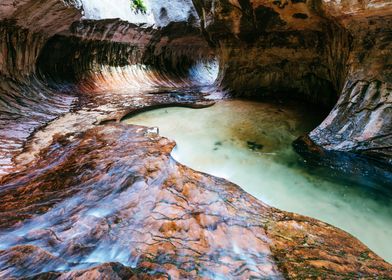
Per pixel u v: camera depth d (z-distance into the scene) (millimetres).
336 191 4398
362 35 5371
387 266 2547
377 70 5211
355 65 5664
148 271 2080
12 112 6176
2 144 4859
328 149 5438
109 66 12820
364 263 2545
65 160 4273
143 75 14852
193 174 4031
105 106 8461
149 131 5828
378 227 3570
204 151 5750
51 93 8586
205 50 20812
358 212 3877
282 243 2727
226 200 3416
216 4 9211
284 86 10344
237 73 11469
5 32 6320
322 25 7430
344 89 5840
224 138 6438
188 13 15969
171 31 15695
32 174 3881
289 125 7270
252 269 2273
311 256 2545
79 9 8141
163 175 3736
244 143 6195
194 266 2223
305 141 5996
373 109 5156
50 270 1994
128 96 10469
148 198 3188
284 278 2211
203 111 8633
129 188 3338
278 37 9188
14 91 6785
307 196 4277
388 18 4570
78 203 3062
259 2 7738
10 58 6738
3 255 2064
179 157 5348
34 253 2121
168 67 17391
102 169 3799
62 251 2266
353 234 3426
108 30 11664
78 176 3693
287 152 5781
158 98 10281
